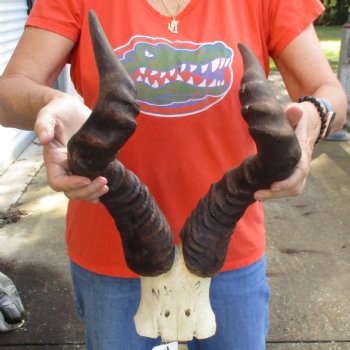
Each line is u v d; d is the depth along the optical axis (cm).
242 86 78
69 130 93
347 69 572
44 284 301
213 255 104
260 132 76
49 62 126
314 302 288
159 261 103
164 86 124
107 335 139
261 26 130
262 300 146
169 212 129
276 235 359
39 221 377
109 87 73
